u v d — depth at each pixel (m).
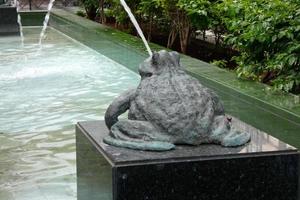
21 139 6.38
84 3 15.87
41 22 16.92
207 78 7.24
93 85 8.95
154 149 3.78
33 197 4.80
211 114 3.97
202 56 10.67
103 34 11.63
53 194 4.86
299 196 4.05
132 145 3.82
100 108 7.62
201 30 10.75
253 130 4.30
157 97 3.94
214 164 3.75
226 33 10.14
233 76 7.35
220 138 3.93
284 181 3.88
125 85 8.98
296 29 6.50
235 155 3.79
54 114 7.35
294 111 5.58
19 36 14.84
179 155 3.73
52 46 12.98
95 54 11.83
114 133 4.00
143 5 11.23
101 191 3.86
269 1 6.97
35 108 7.65
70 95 8.34
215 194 3.78
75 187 4.99
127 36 11.45
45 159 5.71
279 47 6.82
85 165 4.27
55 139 6.35
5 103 7.91
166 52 4.16
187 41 10.73
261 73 7.29
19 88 8.75
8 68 10.32
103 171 3.80
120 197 3.63
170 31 11.27
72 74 9.77
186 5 9.41
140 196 3.66
